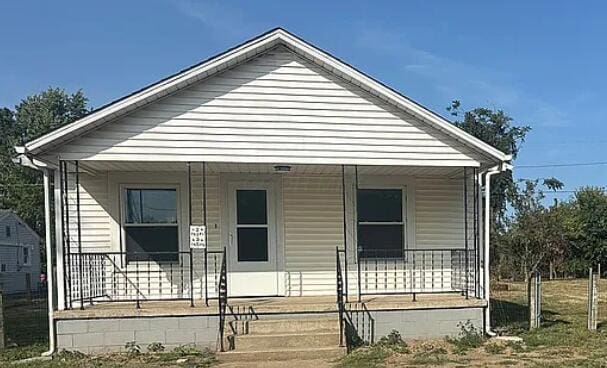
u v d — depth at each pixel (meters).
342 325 10.10
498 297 20.25
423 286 12.77
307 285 12.45
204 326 10.43
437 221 12.98
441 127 11.33
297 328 10.32
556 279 35.25
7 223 43.28
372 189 12.84
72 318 10.18
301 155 11.06
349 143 11.21
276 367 9.05
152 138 10.65
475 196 12.20
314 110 11.16
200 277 12.05
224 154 10.84
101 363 9.45
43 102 70.44
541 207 32.81
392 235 12.83
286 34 10.91
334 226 12.66
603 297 22.55
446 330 11.10
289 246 12.47
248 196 12.42
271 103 11.04
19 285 44.00
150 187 12.02
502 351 10.17
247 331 10.20
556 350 10.30
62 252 10.67
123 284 11.77
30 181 55.31
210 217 12.19
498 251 29.97
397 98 11.17
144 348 10.27
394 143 11.32
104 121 10.47
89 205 11.79
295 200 12.56
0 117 72.06
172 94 10.75
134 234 11.91
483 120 43.62
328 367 9.04
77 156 10.43
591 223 36.41
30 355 10.59
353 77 11.09
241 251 12.30
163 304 11.00
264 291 12.30
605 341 11.14
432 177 13.04
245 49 10.79
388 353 9.83
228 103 10.92
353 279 12.62
